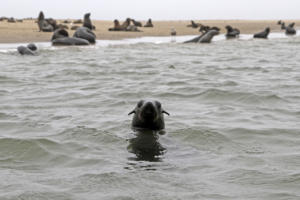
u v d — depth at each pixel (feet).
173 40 165.89
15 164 26.50
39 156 28.02
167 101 46.47
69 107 43.11
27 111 41.06
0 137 31.65
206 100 47.29
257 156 28.27
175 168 25.58
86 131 33.65
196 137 32.73
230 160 27.30
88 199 21.01
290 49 124.77
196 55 104.01
